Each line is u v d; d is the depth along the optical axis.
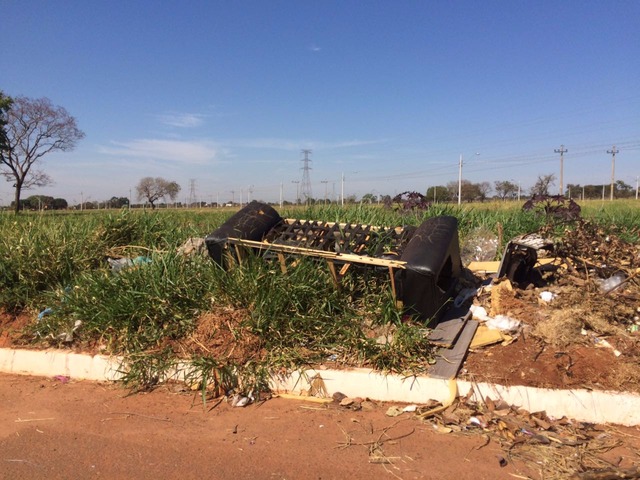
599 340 4.25
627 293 4.90
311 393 4.18
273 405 4.05
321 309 4.63
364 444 3.40
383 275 4.95
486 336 4.43
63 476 3.06
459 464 3.14
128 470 3.12
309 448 3.36
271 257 4.98
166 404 4.12
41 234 6.61
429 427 3.61
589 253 5.60
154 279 5.08
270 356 4.35
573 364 3.97
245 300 4.71
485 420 3.64
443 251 4.54
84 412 4.00
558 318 4.40
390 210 9.99
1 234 7.02
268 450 3.34
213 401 4.15
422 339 4.26
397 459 3.21
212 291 4.94
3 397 4.35
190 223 8.97
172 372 4.46
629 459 3.18
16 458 3.29
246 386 4.20
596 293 4.75
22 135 37.31
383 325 4.60
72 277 6.00
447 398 3.88
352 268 4.99
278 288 4.65
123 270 5.43
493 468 3.10
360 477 3.02
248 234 5.25
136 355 4.55
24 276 5.86
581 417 3.67
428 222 4.98
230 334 4.60
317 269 4.89
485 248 7.12
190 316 4.87
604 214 10.69
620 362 3.93
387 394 4.04
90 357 4.73
